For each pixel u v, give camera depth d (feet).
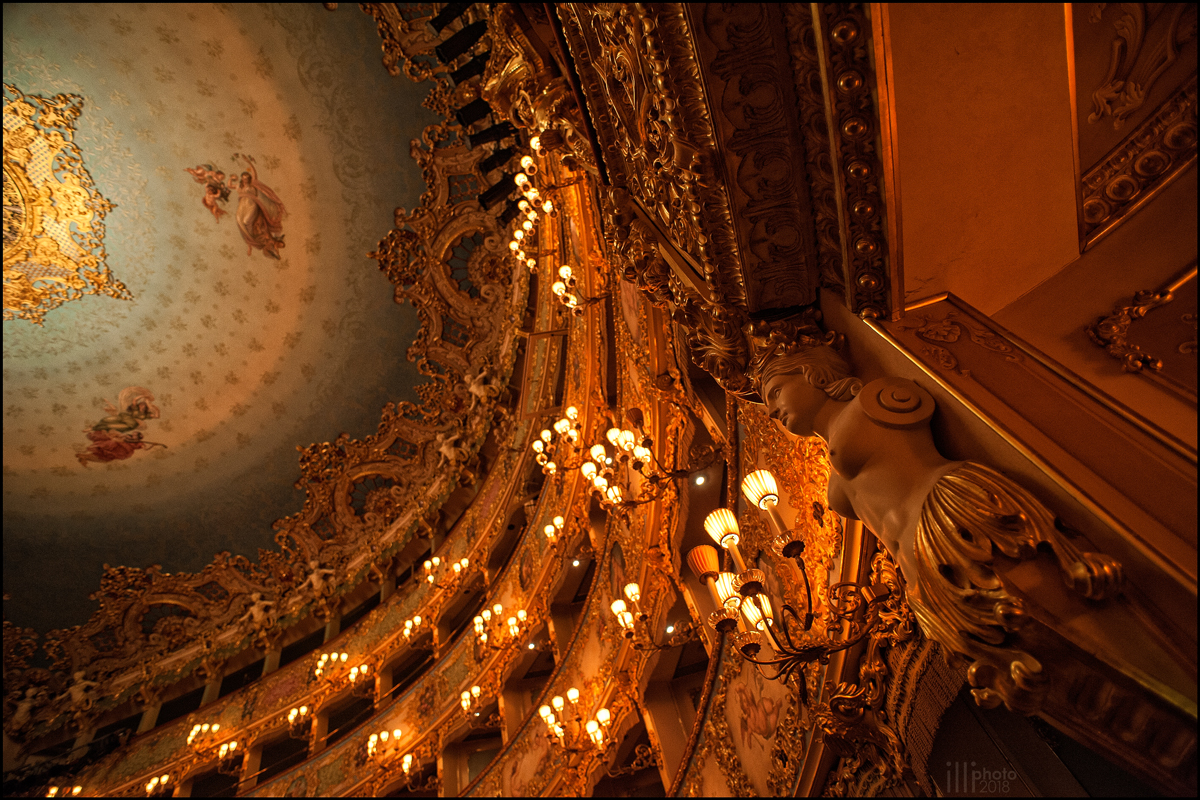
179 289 44.04
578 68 10.39
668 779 21.91
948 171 7.34
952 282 7.98
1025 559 5.58
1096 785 7.82
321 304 44.88
